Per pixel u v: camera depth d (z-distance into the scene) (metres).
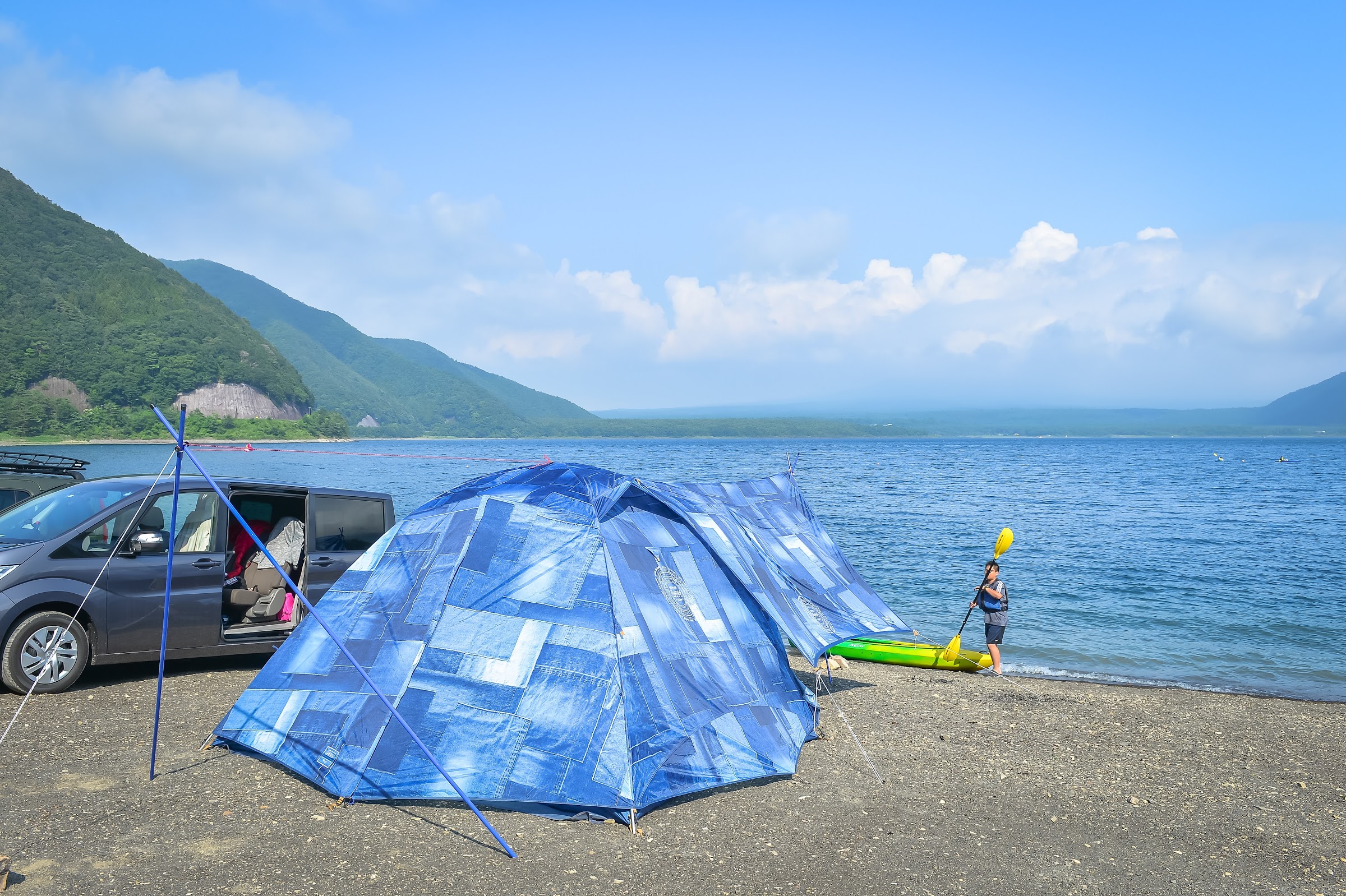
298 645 7.23
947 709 9.80
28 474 13.02
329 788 6.12
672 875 5.19
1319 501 47.38
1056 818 6.48
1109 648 14.45
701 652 7.34
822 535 10.98
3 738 6.97
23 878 4.71
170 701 8.30
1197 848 6.01
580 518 7.43
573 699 6.35
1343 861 5.87
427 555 7.34
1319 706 10.76
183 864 5.01
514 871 5.14
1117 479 72.75
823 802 6.56
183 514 9.34
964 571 22.09
